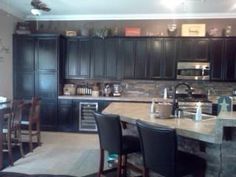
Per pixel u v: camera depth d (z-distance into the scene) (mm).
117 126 2678
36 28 6598
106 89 6430
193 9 5707
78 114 6145
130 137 3025
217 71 5875
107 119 2748
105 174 3238
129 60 6148
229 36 5793
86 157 4344
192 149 2488
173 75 6023
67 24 6582
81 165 3973
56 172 3684
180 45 5965
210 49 5879
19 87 6238
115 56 6184
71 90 6410
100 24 6539
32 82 6195
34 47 6145
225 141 2164
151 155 2244
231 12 5930
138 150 2830
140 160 3078
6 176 3510
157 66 6066
